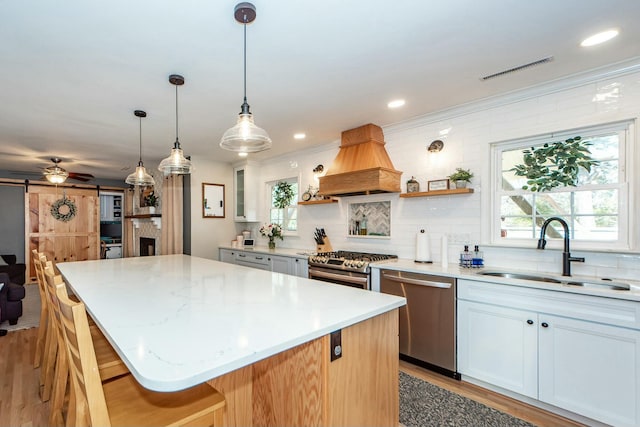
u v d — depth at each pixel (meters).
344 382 1.33
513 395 2.24
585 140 2.40
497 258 2.76
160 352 0.99
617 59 2.11
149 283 2.08
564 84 2.40
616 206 2.27
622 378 1.79
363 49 1.96
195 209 5.22
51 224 6.80
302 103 2.84
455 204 3.03
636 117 2.13
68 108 2.90
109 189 7.53
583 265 2.36
